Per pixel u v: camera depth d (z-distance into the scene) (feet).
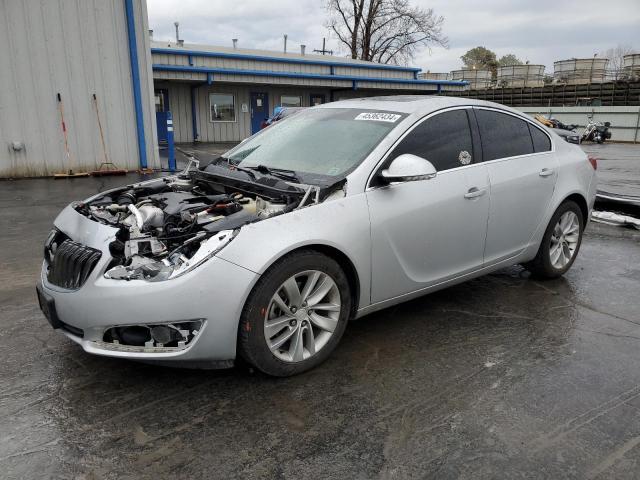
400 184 11.53
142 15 37.29
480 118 13.62
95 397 9.55
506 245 14.06
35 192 30.71
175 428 8.73
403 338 12.13
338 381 10.26
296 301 10.05
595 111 96.84
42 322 12.61
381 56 146.92
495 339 12.16
